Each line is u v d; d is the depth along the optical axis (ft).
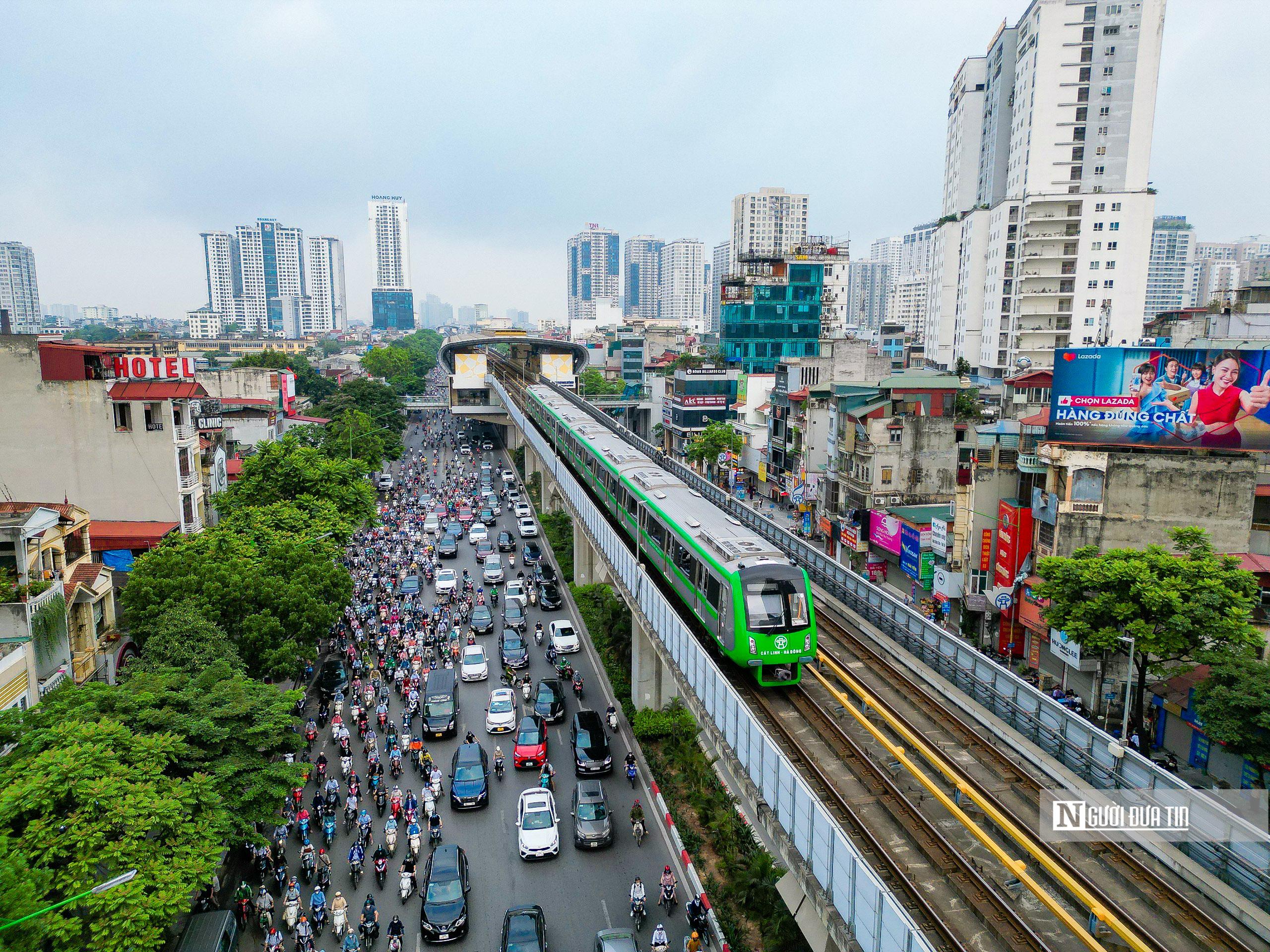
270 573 123.03
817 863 59.36
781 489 254.88
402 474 328.70
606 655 150.92
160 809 66.85
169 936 78.28
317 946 83.66
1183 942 56.75
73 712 77.30
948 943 55.47
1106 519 120.47
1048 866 58.23
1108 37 301.22
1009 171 330.34
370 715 130.93
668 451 369.09
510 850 99.76
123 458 155.74
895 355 391.04
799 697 90.38
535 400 304.91
